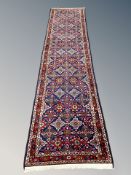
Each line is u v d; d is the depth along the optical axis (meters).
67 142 2.27
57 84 2.95
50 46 3.63
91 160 2.11
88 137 2.32
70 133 2.36
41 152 2.18
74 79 3.02
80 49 3.56
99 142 2.27
